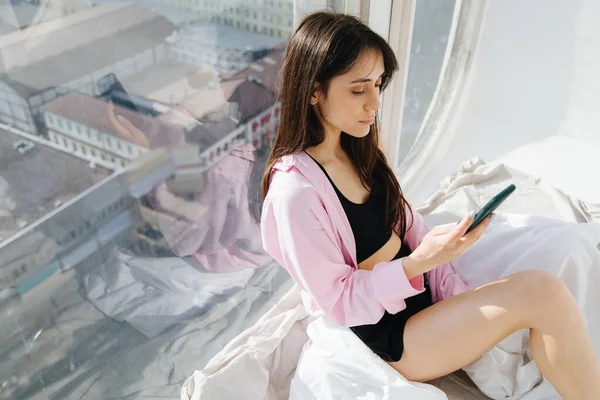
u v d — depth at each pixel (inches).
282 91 37.6
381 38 35.4
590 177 72.8
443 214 59.3
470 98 85.4
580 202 62.0
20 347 33.0
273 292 56.6
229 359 44.7
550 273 37.3
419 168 76.7
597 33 75.0
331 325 42.1
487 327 37.3
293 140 38.3
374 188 42.6
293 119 37.4
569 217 58.1
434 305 40.0
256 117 46.3
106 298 37.7
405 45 57.8
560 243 41.9
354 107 35.9
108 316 38.5
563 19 77.2
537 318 36.4
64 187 31.4
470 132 82.4
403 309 40.7
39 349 34.2
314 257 37.8
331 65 34.1
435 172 76.7
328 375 40.6
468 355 38.8
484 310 37.2
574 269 42.0
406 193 72.5
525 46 81.6
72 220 32.7
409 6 54.9
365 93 35.9
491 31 83.3
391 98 61.6
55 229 31.8
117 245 36.9
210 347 50.2
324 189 38.4
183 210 41.8
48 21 27.2
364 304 38.7
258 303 54.9
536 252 42.4
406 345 39.6
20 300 31.7
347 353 40.3
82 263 34.6
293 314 49.2
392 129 64.5
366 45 34.3
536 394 41.1
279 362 46.8
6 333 31.8
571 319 36.3
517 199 62.1
